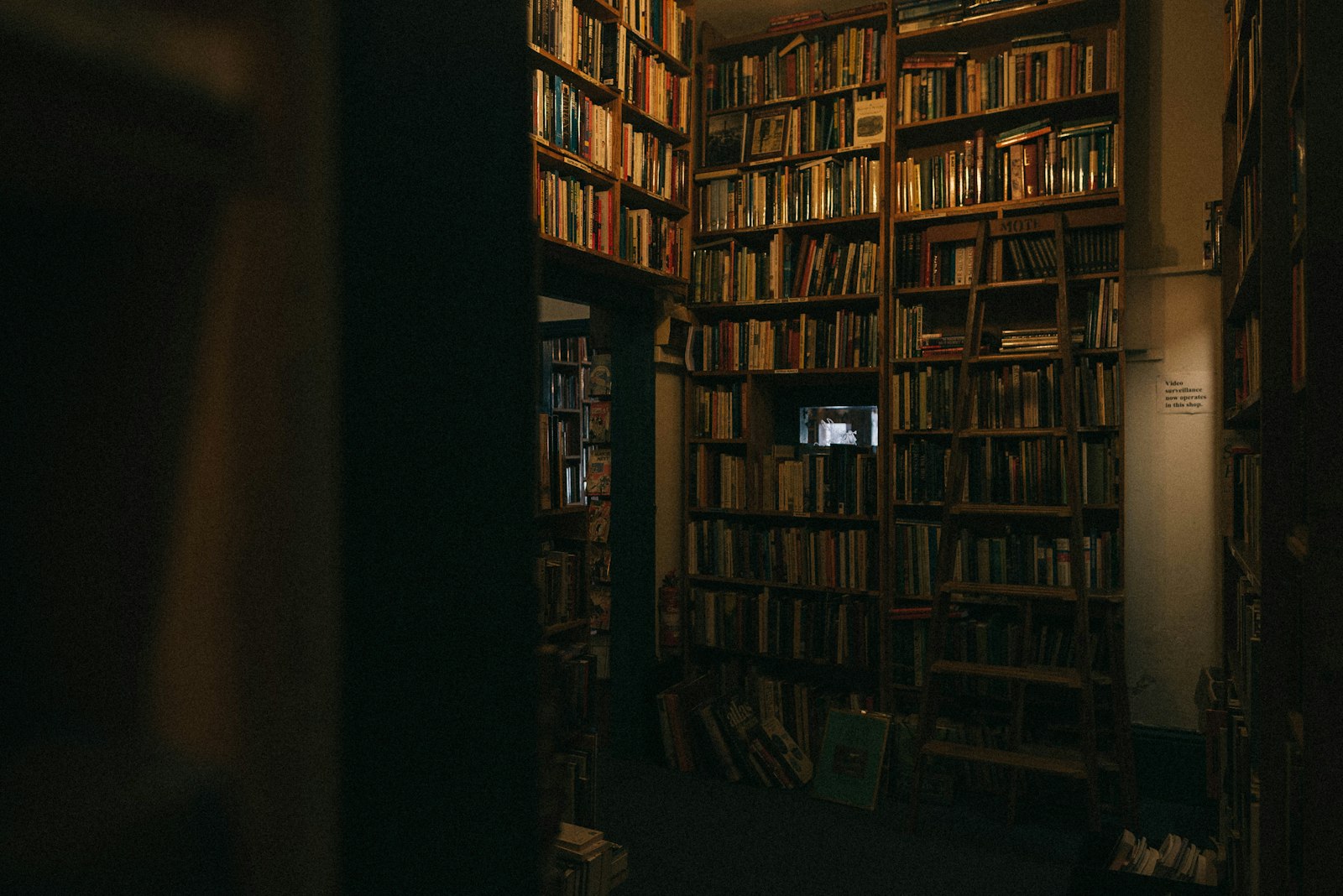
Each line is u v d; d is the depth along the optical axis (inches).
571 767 102.6
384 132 12.0
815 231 167.9
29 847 5.9
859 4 167.5
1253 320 105.1
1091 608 139.4
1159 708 145.5
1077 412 141.0
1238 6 101.7
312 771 7.9
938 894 112.1
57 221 6.2
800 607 161.8
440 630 12.9
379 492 11.9
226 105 7.4
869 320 157.9
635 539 165.3
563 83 129.0
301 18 8.3
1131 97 151.6
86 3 6.2
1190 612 143.9
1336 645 55.7
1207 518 143.1
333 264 8.4
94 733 6.4
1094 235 142.3
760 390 173.2
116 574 6.7
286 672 7.7
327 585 8.1
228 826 7.1
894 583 155.6
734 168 171.0
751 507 167.8
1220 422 142.4
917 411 154.7
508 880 14.1
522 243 15.5
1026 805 139.5
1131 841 107.3
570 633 135.6
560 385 261.4
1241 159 97.7
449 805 12.9
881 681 152.8
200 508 7.2
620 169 141.6
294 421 7.9
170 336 6.9
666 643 168.9
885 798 144.6
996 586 134.4
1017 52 148.3
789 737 156.9
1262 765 72.5
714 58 181.2
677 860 122.1
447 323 13.4
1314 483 56.4
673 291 170.6
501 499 14.6
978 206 149.6
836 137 161.8
